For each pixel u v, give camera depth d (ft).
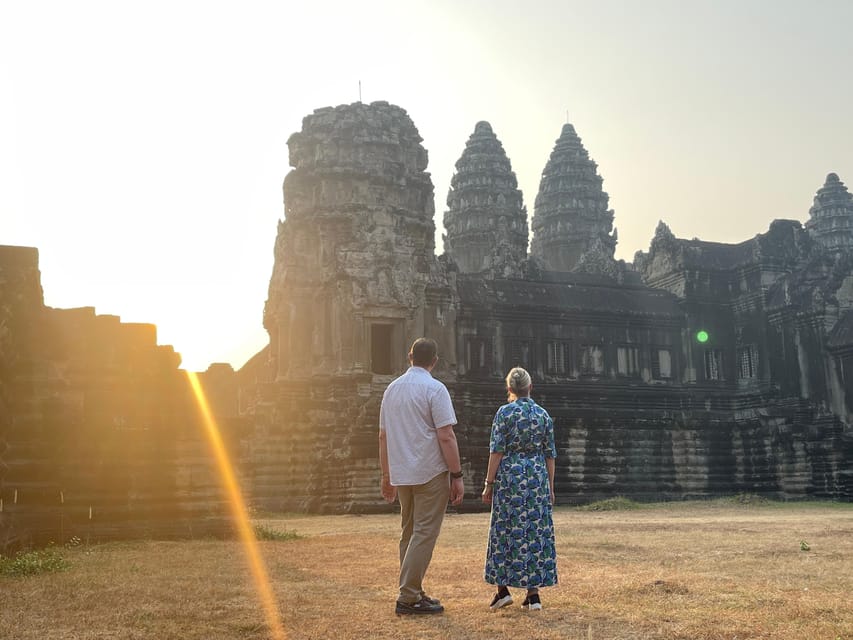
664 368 237.04
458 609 38.32
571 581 47.52
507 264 274.98
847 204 400.26
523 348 222.28
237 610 38.58
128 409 91.09
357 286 192.34
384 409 40.04
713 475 222.69
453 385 202.59
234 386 233.14
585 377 227.40
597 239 328.29
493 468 39.47
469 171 384.68
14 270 89.25
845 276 225.15
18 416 85.15
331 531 100.58
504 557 38.34
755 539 77.92
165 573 52.85
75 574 52.26
